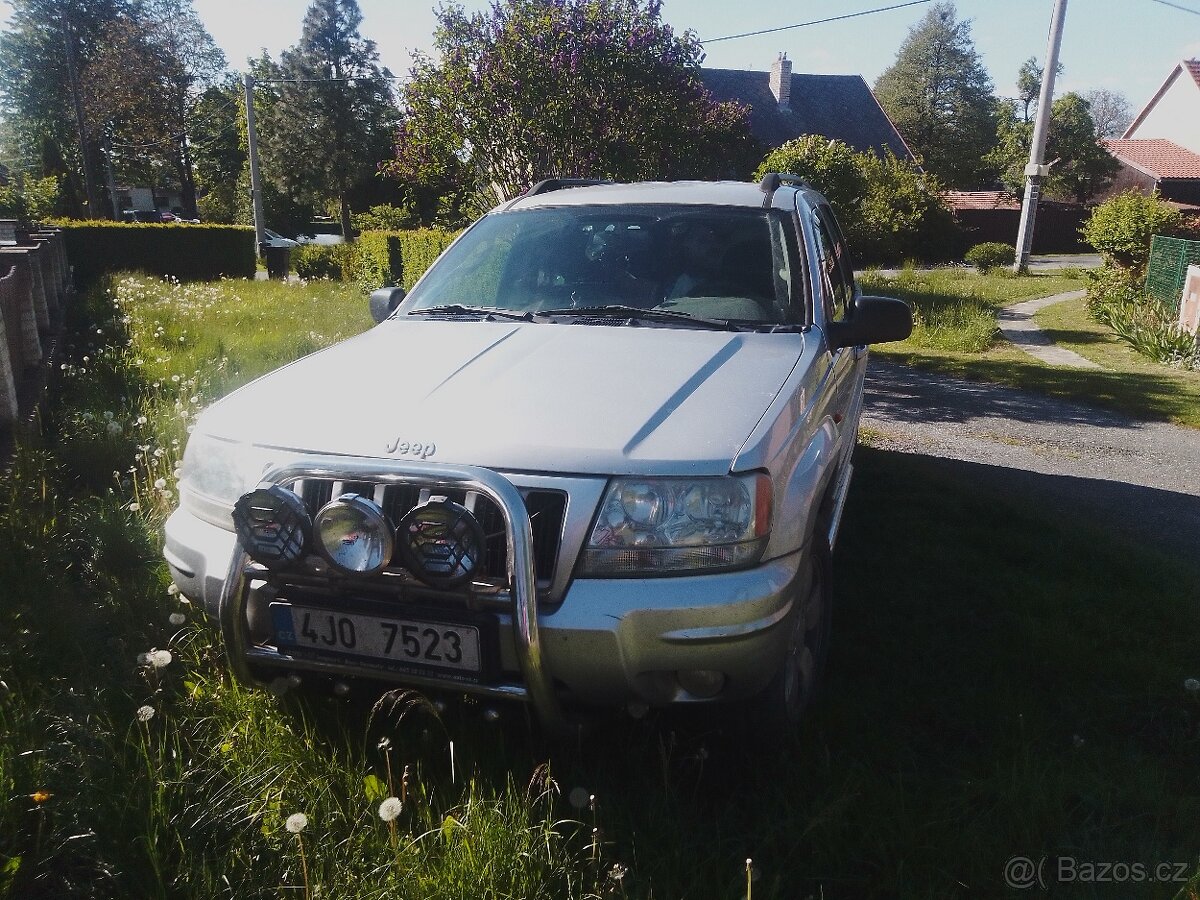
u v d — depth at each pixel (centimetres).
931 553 448
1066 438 779
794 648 278
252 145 3831
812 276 364
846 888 223
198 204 7406
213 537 267
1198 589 425
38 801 222
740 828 243
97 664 296
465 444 243
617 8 1277
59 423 571
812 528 267
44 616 306
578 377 277
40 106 6059
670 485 235
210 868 216
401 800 236
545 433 244
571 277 368
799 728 280
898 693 312
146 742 254
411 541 227
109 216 6384
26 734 249
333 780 246
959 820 240
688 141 1330
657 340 314
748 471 241
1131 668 331
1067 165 4784
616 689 233
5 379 511
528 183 1305
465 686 234
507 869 213
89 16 6019
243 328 1029
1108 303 1620
